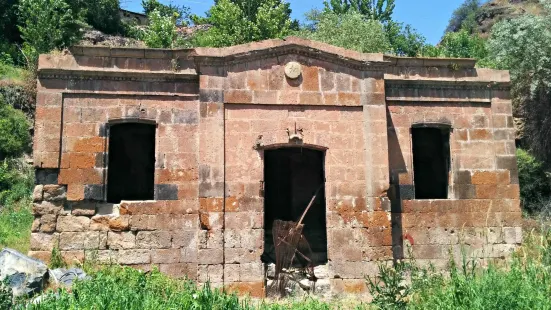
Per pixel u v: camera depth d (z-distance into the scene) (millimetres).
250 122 14758
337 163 14969
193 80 15328
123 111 14898
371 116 15312
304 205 19672
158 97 15141
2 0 35562
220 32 35781
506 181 16641
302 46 15055
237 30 34406
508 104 17031
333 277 14414
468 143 16641
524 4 48969
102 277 11406
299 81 15102
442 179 17750
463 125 16703
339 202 14797
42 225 14227
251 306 11359
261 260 14602
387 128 16219
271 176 20172
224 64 14812
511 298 9227
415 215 15977
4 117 24875
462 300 9758
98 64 14898
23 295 10930
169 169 14844
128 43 37250
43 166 14320
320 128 15031
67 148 14562
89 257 14195
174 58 15219
